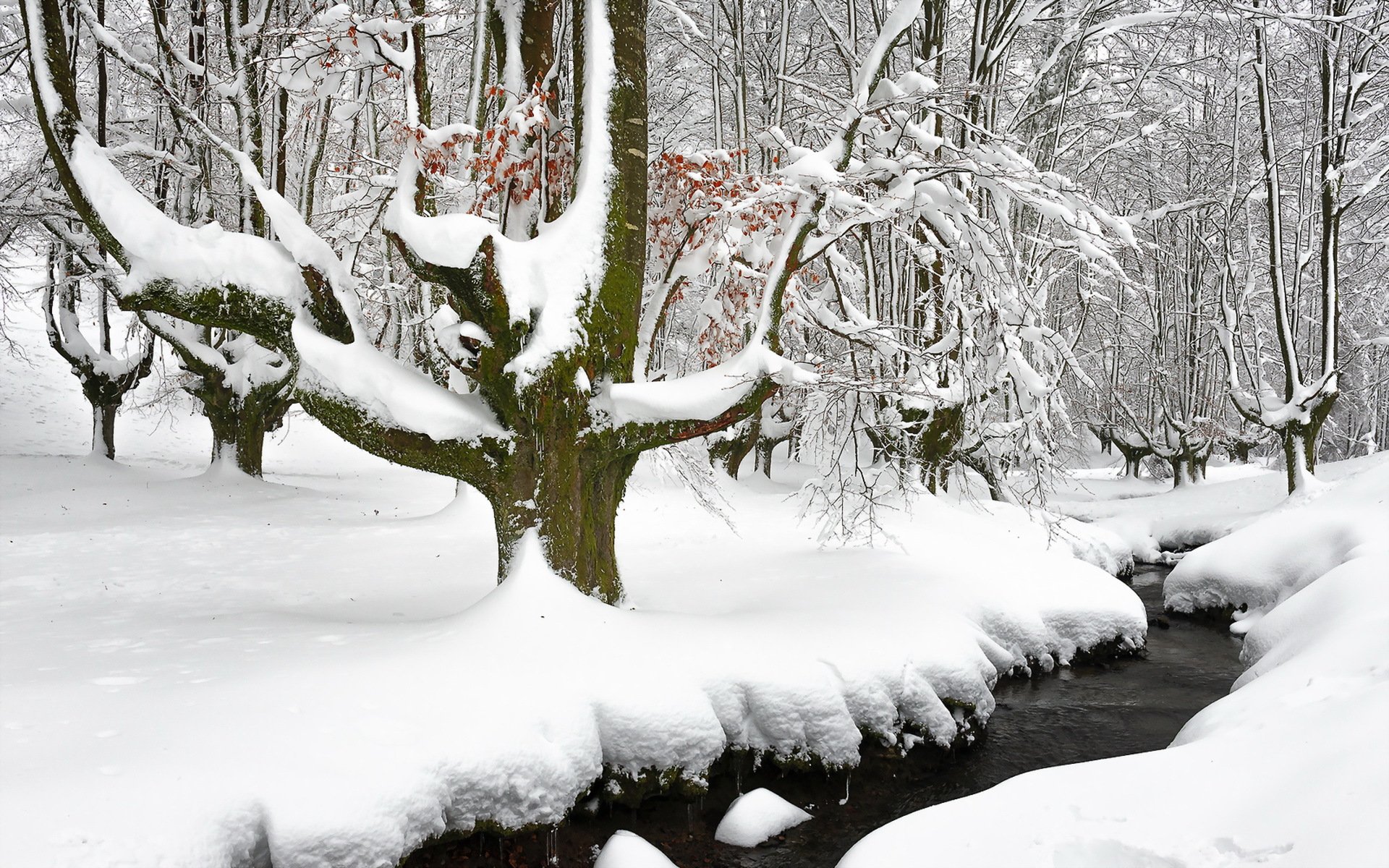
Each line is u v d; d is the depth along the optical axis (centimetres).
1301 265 1748
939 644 713
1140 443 2598
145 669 548
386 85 1051
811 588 851
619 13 698
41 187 1448
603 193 680
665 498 1533
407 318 1171
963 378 1125
